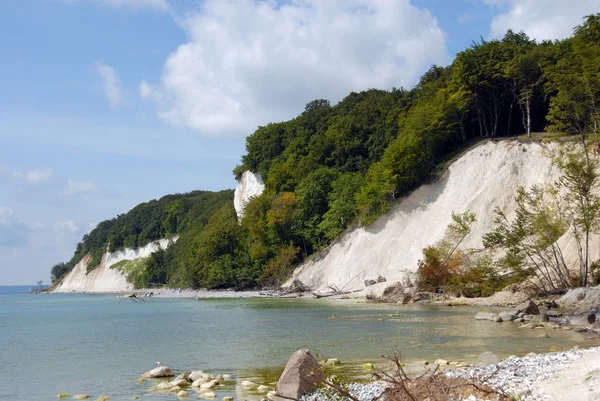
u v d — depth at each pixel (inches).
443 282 1829.5
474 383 441.4
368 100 3688.5
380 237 2352.4
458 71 2333.9
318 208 3019.2
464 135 2448.3
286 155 3831.2
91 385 644.7
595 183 1502.2
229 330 1185.4
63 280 7687.0
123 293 4857.3
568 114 1664.6
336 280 2423.7
